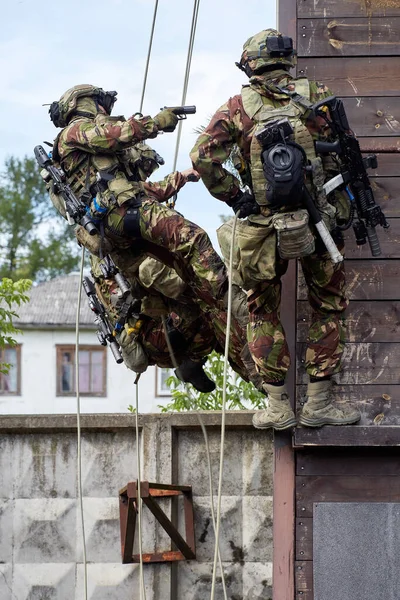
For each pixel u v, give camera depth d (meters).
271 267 13.88
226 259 14.42
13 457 17.89
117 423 17.64
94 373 74.25
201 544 17.36
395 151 15.92
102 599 17.36
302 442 15.07
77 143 14.91
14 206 109.19
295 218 13.45
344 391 15.58
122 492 17.16
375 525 15.33
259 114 13.69
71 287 78.88
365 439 15.00
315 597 15.22
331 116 13.62
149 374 73.56
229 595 17.22
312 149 13.64
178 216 14.90
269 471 17.47
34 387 74.44
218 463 17.56
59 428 17.73
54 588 17.48
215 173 13.81
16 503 17.75
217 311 15.51
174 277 15.58
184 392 23.47
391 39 16.17
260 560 17.27
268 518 17.36
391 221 15.91
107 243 15.04
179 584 17.36
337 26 16.22
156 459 17.56
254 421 15.00
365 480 15.45
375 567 15.23
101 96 15.66
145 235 14.84
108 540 17.55
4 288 23.69
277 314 14.73
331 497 15.45
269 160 13.27
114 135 14.64
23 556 17.61
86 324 74.19
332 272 14.49
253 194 13.85
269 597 17.17
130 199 14.77
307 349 14.98
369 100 16.05
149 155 15.50
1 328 23.73
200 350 17.08
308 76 16.12
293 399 15.52
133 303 16.45
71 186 15.23
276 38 13.95
